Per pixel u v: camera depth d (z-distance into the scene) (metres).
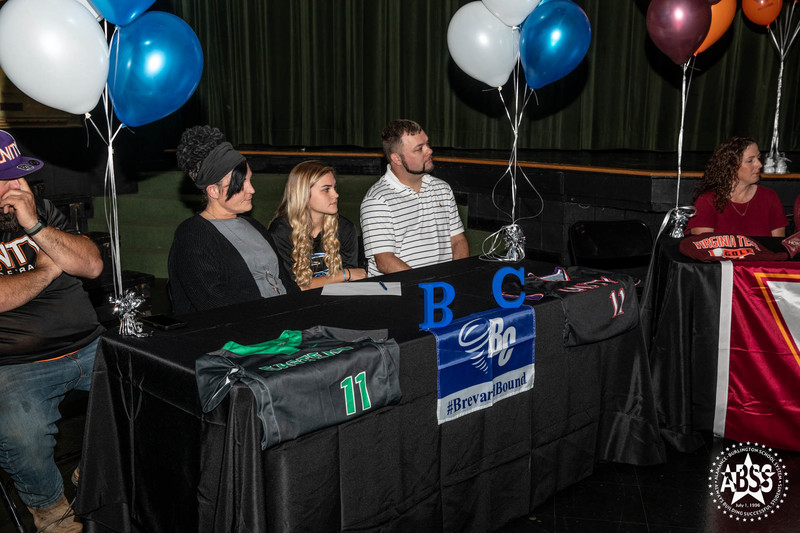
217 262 2.40
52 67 2.06
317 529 1.86
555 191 5.34
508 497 2.43
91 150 6.30
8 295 2.22
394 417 2.01
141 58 2.15
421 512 2.14
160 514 1.95
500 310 2.33
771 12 5.22
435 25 6.98
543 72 3.11
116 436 2.08
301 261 3.02
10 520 2.56
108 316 4.66
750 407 2.90
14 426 2.26
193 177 2.40
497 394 2.30
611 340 2.73
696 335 2.88
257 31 7.69
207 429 1.74
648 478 2.76
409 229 3.38
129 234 6.24
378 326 2.14
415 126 3.26
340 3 7.35
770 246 3.21
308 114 7.70
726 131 6.32
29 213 2.23
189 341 1.99
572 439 2.63
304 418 1.73
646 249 3.83
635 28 6.36
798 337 2.77
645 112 6.47
